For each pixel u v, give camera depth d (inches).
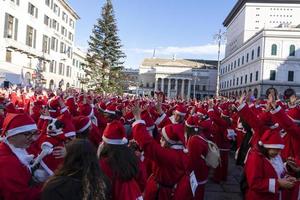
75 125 239.9
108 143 167.0
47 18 2373.3
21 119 161.2
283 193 225.0
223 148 441.4
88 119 246.2
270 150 199.6
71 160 133.5
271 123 279.0
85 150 134.6
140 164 191.8
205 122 368.5
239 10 3472.0
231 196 388.2
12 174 150.0
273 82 2546.8
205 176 259.4
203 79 4362.7
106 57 2170.3
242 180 215.6
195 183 208.2
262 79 2566.4
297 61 2522.1
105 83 2140.7
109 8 2172.7
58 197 127.5
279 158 210.5
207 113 432.5
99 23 2170.3
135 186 163.6
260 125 279.3
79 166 133.0
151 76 4530.0
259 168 197.0
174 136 200.8
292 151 277.7
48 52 2405.3
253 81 2741.1
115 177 158.2
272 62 2554.1
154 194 202.4
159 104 346.0
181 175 200.1
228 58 3737.7
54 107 357.4
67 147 136.9
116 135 167.5
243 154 459.5
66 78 2945.4
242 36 3307.1
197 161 252.7
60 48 2741.1
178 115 303.6
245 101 292.2
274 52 2559.1
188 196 202.1
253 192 199.5
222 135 440.1
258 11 3208.7
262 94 2549.2
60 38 2728.8
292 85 2519.7
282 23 3031.5
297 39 2527.1
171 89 4323.3
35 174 190.2
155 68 4446.4
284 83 2529.5
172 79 4335.6
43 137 217.2
